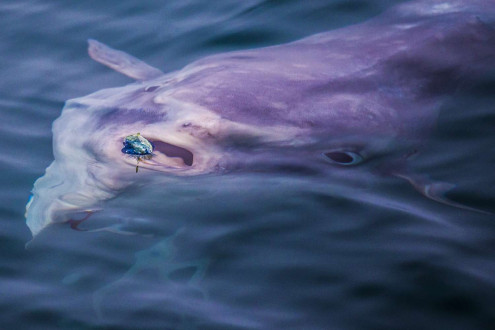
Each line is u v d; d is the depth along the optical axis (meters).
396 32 8.62
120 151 7.02
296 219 6.42
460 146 7.25
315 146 7.11
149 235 6.35
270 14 10.09
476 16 8.77
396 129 7.37
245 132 7.05
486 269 5.82
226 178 6.81
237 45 9.54
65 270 6.06
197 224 6.43
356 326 5.40
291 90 7.46
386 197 6.65
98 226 6.48
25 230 6.56
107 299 5.73
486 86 8.02
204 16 10.30
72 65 9.35
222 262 6.03
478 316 5.45
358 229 6.30
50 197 6.84
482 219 6.32
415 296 5.64
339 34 8.87
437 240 6.12
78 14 10.58
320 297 5.66
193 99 7.35
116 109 7.69
